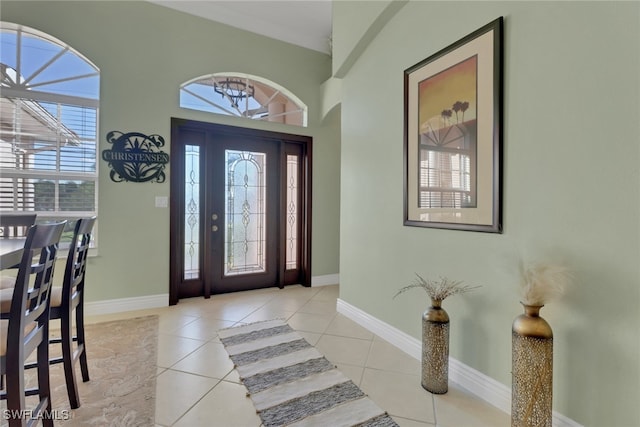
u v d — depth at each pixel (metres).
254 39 3.70
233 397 1.69
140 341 2.38
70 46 2.84
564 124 1.36
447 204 1.91
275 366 2.03
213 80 3.54
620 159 1.20
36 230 1.12
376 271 2.58
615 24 1.21
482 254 1.72
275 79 3.83
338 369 2.00
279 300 3.49
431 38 2.04
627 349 1.19
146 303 3.16
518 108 1.54
